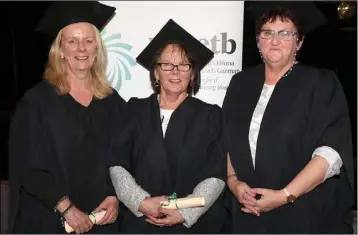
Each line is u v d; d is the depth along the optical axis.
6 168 5.07
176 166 2.64
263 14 2.65
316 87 2.66
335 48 5.25
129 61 3.37
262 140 2.63
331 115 2.61
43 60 5.13
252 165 2.68
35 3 5.05
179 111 2.70
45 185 2.61
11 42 5.17
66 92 2.73
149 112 2.72
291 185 2.54
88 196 2.71
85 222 2.62
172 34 2.74
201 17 3.35
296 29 2.58
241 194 2.63
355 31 5.18
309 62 5.33
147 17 3.34
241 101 2.77
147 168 2.64
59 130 2.68
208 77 3.38
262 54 2.66
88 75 2.82
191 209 2.59
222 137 2.71
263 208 2.57
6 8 5.09
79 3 2.83
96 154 2.72
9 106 5.30
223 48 3.37
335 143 2.57
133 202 2.58
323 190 2.70
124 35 3.36
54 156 2.67
